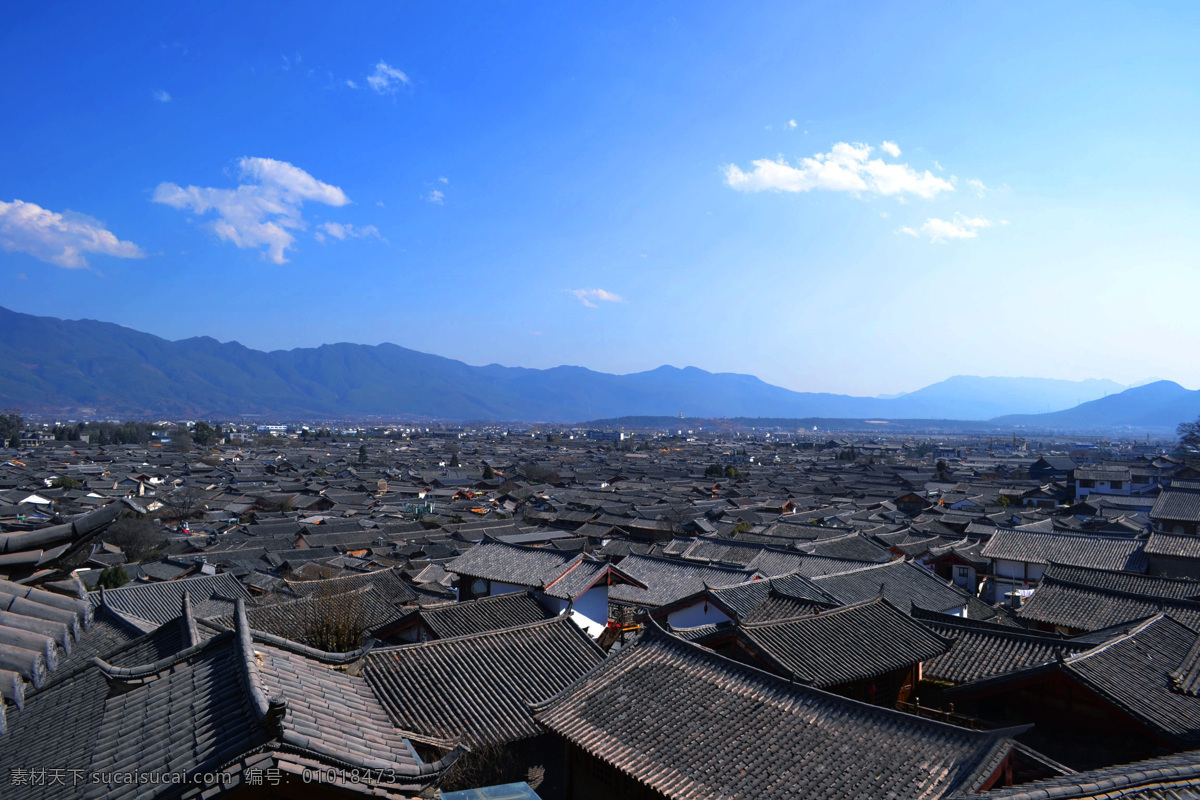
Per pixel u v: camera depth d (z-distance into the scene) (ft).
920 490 370.94
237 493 378.73
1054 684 58.34
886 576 120.78
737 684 52.70
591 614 109.60
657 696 53.78
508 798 45.52
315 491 388.37
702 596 94.89
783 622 70.08
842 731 45.01
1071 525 215.92
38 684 32.17
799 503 333.83
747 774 43.32
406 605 123.03
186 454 574.97
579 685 58.03
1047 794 31.01
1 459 471.21
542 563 120.47
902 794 38.37
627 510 305.73
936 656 70.90
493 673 69.26
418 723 61.11
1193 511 154.10
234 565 209.15
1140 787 32.65
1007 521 229.66
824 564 131.95
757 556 142.31
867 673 64.39
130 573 188.03
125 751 29.07
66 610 38.55
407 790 28.84
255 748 25.29
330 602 99.55
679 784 43.93
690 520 279.08
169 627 57.11
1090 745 56.08
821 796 40.01
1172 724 52.42
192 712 30.37
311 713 31.68
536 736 63.52
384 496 383.86
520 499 379.55
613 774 50.88
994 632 74.38
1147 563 132.46
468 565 126.72
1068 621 90.94
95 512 43.47
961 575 168.14
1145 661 61.46
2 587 37.99
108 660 55.67
